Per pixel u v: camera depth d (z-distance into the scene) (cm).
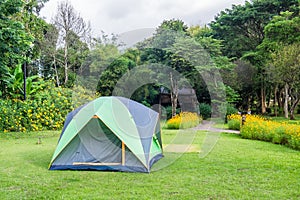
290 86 2048
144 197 398
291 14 2184
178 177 500
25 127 1122
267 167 571
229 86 1936
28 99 1223
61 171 539
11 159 644
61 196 400
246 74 2230
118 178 493
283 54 1836
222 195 406
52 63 2261
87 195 405
